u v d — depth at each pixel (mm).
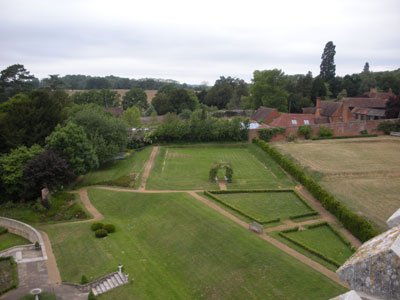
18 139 55625
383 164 54156
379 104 108750
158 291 26125
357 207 37812
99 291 26594
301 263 27266
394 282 4891
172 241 34156
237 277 26422
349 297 5000
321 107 98938
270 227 35250
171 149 74562
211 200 43562
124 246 34031
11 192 45844
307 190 46062
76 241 35562
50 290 26891
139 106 156375
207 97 153500
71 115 75875
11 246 36375
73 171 49781
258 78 115375
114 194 48312
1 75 102188
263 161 62938
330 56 146250
